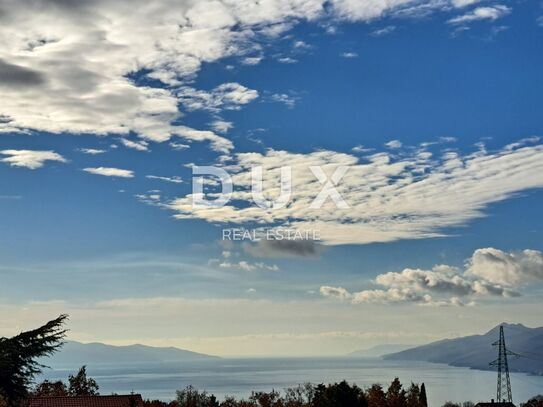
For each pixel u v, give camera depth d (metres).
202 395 144.62
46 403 83.06
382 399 113.44
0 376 47.06
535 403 196.38
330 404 82.81
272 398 138.88
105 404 85.19
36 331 49.00
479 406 148.00
